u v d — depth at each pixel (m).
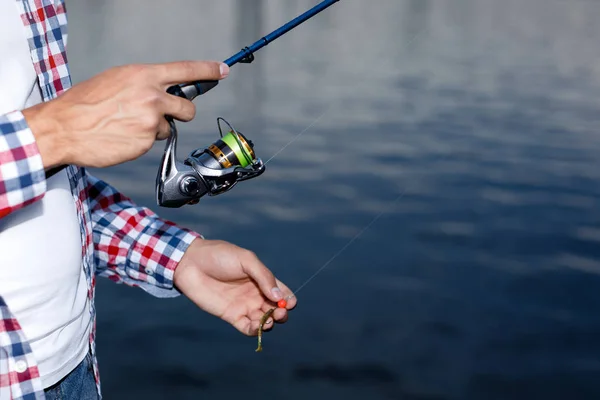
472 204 7.56
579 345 4.86
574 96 12.80
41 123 1.07
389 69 14.84
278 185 7.97
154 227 1.57
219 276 1.52
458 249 6.32
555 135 10.38
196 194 1.41
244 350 4.67
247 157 1.46
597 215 7.31
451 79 13.97
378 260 6.01
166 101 1.12
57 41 1.33
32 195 1.08
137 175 7.89
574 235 6.75
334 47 17.30
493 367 4.57
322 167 8.68
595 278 5.85
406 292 5.45
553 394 4.35
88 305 1.43
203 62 1.18
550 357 4.71
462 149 9.59
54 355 1.30
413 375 4.44
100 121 1.08
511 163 9.05
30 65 1.25
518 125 10.89
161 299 5.30
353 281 5.60
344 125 10.70
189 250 1.53
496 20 22.33
